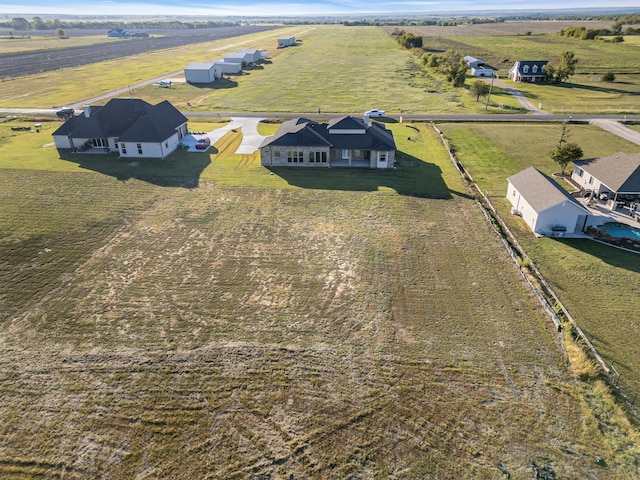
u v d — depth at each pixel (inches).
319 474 642.2
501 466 651.5
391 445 684.7
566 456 665.0
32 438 692.7
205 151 2047.2
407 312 971.9
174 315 956.6
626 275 1119.6
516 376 806.5
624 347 883.4
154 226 1341.0
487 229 1341.0
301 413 735.1
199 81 3892.7
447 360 841.5
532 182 1453.0
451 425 715.4
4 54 5816.9
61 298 1008.9
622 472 641.6
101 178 1700.3
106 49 6678.2
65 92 3452.3
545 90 3531.0
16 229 1309.1
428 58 4621.1
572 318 961.5
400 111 2876.5
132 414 730.8
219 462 658.2
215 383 789.2
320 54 5728.3
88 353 852.6
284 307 983.6
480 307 988.6
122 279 1080.2
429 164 1897.1
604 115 2716.5
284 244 1245.7
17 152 1999.3
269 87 3690.9
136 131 1927.9
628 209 1465.3
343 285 1063.0
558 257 1203.2
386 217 1408.7
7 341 880.3
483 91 3110.2
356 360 840.3
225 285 1059.3
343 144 1819.6
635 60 4697.3
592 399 759.7
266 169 1820.9
